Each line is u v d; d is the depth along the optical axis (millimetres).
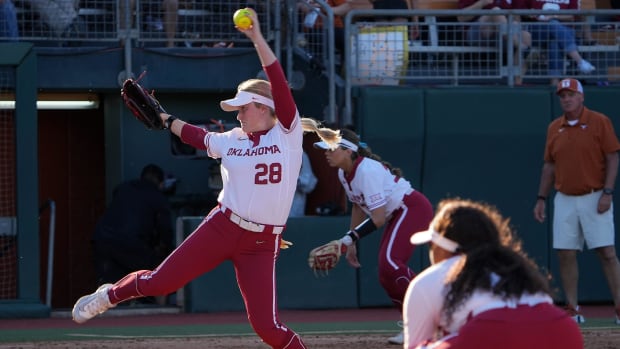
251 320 22266
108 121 46094
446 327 15211
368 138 40812
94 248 42344
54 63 41938
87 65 42281
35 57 39375
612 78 43781
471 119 41625
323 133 23547
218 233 21859
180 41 43250
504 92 41906
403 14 41656
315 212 44812
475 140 41750
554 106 42281
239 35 43250
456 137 41531
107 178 46406
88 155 54188
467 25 43281
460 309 14891
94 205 54219
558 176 35781
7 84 39188
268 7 43000
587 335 31672
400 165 41281
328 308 41188
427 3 46875
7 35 40625
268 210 21750
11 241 39594
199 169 45844
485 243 15258
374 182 27688
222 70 43438
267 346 29531
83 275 53875
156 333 33406
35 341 31188
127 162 45000
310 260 26969
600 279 42688
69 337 32312
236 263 22172
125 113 44969
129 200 42094
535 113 42062
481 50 43281
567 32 43625
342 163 28172
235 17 20406
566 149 35344
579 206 35375
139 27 42531
